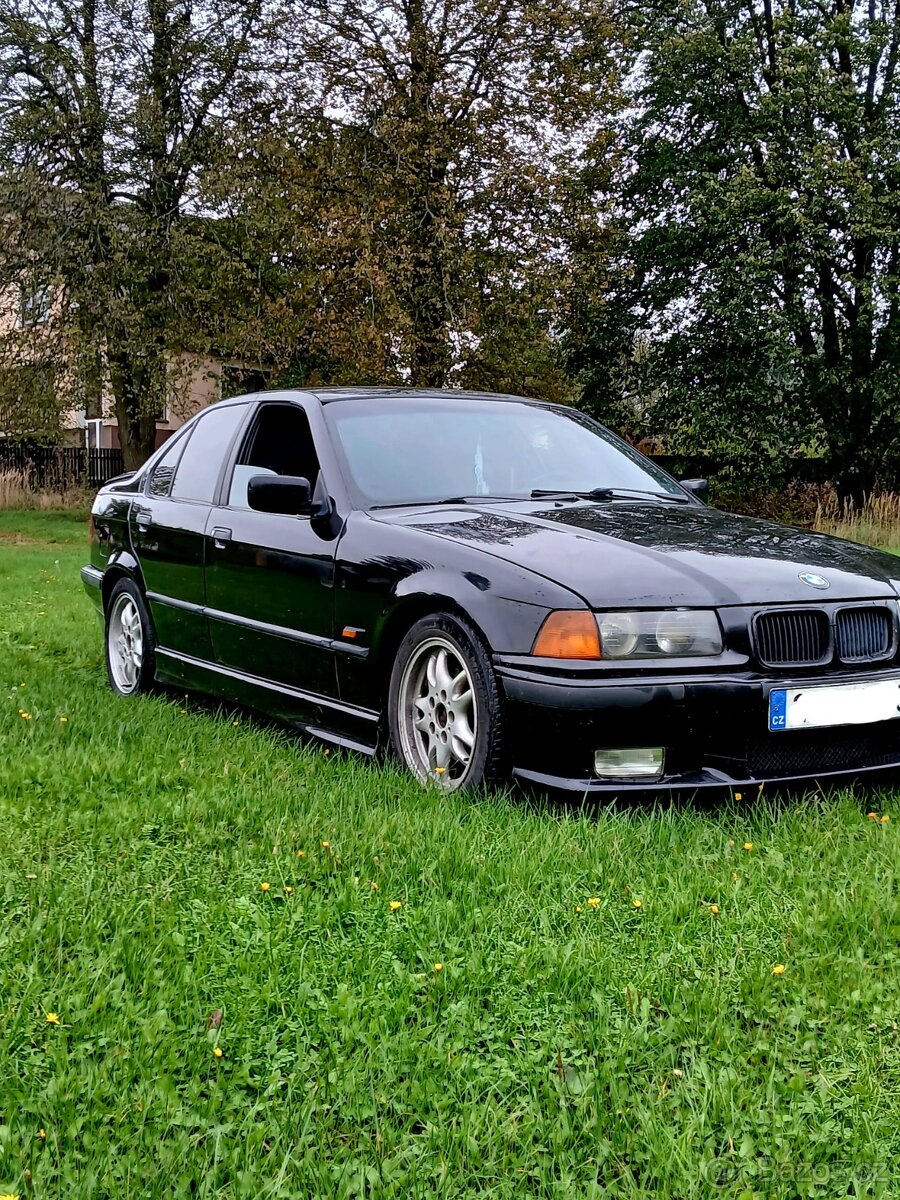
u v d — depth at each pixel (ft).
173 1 78.13
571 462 16.94
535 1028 7.68
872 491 90.89
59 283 79.46
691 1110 6.72
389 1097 6.82
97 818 11.65
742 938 9.03
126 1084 6.87
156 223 78.69
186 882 10.04
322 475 15.46
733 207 78.38
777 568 12.86
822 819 11.87
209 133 78.07
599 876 10.18
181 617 18.01
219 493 17.58
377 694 13.87
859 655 12.75
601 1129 6.55
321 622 14.67
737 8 85.61
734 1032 7.61
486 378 79.56
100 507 21.44
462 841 10.73
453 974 8.22
